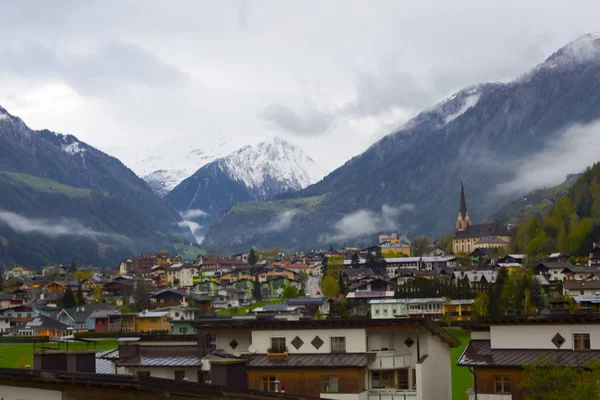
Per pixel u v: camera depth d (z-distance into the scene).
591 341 68.38
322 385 70.00
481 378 69.12
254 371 71.12
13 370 39.03
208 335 77.25
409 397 70.81
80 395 37.88
